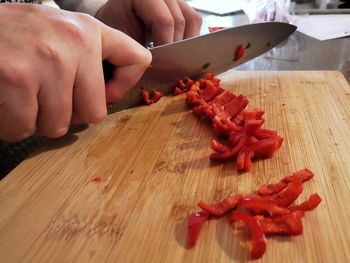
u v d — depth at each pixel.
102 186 0.18
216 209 0.15
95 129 0.23
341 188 0.16
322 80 0.27
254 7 0.47
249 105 0.24
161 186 0.18
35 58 0.17
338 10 0.49
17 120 0.18
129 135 0.22
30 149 0.25
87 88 0.19
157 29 0.30
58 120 0.19
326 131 0.21
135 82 0.23
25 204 0.17
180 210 0.16
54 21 0.18
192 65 0.28
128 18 0.33
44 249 0.15
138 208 0.16
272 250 0.13
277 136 0.19
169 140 0.21
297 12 0.50
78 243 0.15
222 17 0.52
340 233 0.14
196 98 0.25
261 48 0.31
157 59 0.26
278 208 0.15
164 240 0.14
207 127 0.23
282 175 0.18
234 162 0.19
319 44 0.38
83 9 0.37
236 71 0.30
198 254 0.14
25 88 0.17
